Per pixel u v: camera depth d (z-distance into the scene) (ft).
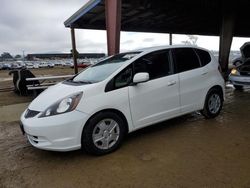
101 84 11.46
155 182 9.00
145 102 12.73
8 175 10.11
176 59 14.46
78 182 9.30
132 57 12.96
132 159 10.96
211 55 16.79
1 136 15.34
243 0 32.83
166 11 35.06
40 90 30.35
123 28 44.93
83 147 11.14
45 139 10.48
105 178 9.48
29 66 194.59
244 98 24.12
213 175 9.27
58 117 10.43
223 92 17.30
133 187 8.78
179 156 11.03
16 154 12.28
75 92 11.03
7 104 25.91
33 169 10.54
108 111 11.59
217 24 48.93
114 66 12.97
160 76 13.48
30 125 10.62
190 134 13.87
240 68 26.71
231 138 13.03
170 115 14.01
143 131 14.64
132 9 32.71
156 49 13.84
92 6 28.35
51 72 100.53
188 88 14.74
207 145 12.17
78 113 10.68
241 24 53.42
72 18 35.37
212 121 16.26
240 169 9.64
